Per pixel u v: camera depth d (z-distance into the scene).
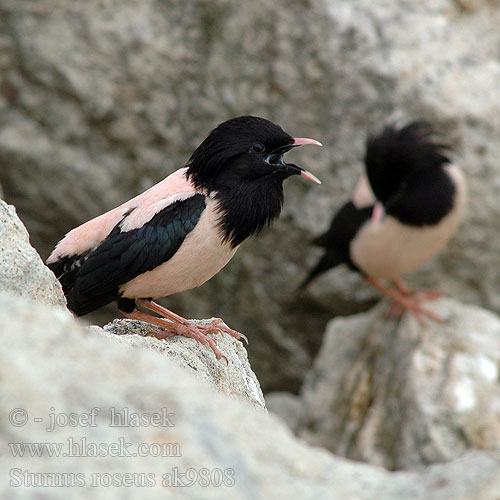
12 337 3.46
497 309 14.09
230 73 14.76
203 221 7.47
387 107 13.91
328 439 12.94
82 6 15.16
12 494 2.90
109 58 15.05
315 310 14.85
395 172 12.77
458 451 11.20
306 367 15.09
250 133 7.62
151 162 15.20
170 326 7.57
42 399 3.25
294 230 14.40
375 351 13.35
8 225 5.77
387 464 11.91
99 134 15.23
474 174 13.75
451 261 14.09
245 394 7.32
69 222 15.54
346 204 13.45
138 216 7.56
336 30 14.16
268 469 3.44
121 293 7.75
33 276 5.66
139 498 3.00
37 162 15.22
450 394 11.61
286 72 14.42
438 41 14.15
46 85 15.19
